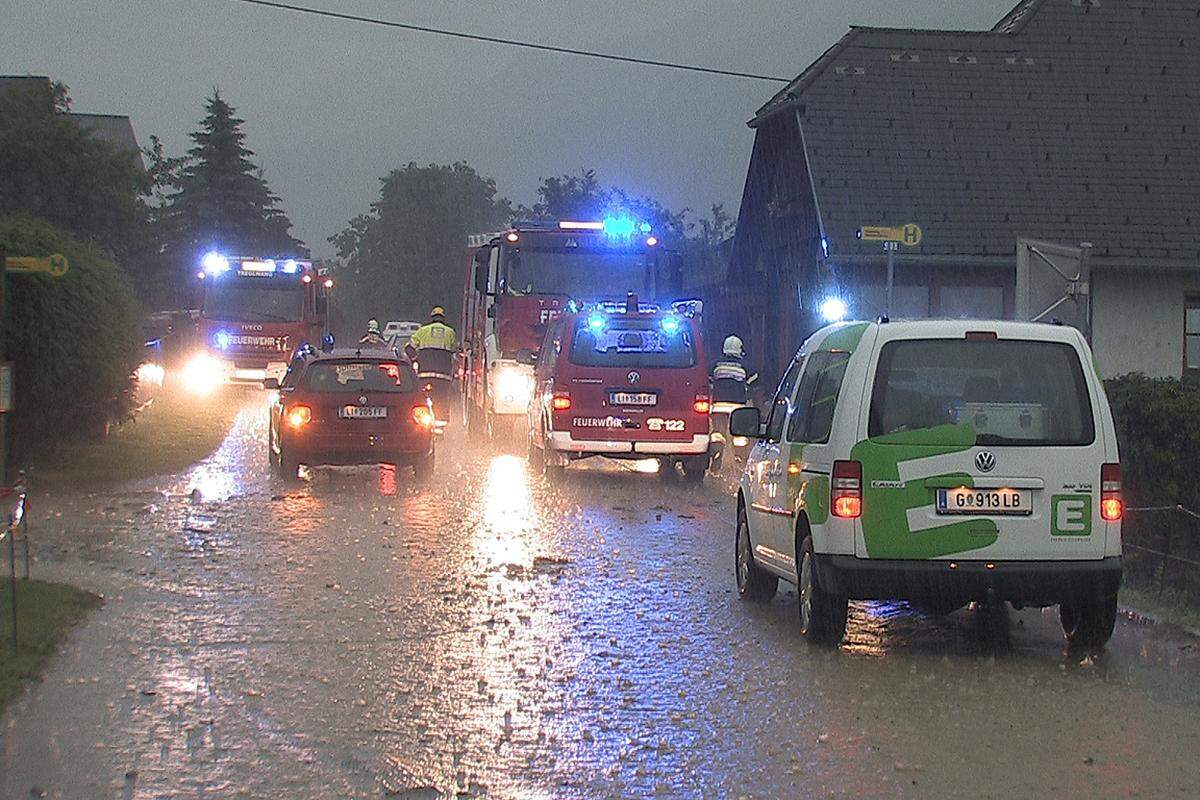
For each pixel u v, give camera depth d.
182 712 8.53
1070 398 10.17
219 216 94.62
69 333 20.52
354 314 112.69
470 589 12.65
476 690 9.09
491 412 27.88
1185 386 13.15
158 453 24.05
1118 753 7.85
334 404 20.80
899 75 35.62
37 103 52.69
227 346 44.72
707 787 7.18
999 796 7.06
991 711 8.74
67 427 21.36
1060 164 34.03
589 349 21.92
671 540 15.91
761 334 40.88
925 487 10.02
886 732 8.23
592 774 7.38
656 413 21.84
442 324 37.69
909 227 20.66
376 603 11.95
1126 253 32.44
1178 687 9.43
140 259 62.91
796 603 12.31
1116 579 10.06
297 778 7.28
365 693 8.99
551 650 10.28
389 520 17.14
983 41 36.72
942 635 11.15
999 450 10.03
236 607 11.74
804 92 35.12
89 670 9.55
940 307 32.72
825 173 33.53
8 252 20.17
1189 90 35.97
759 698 8.99
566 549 15.11
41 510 17.53
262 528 16.30
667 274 27.95
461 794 7.05
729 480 23.11
